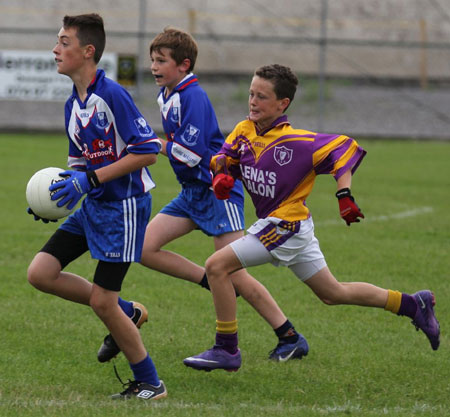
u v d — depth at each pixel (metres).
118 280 14.66
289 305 22.31
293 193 16.09
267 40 69.00
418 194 43.59
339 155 15.72
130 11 98.69
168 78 18.36
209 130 18.41
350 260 27.80
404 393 15.72
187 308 21.84
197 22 100.12
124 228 14.62
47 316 20.61
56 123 75.19
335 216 36.91
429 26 104.44
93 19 14.38
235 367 16.39
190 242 30.69
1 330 19.30
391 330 20.30
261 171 16.16
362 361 17.75
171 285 24.25
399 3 105.88
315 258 16.36
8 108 79.25
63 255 15.23
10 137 64.38
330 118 78.31
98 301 14.56
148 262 18.78
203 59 97.56
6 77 64.38
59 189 14.33
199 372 16.84
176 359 17.67
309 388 15.91
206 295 23.27
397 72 100.75
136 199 14.79
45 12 97.31
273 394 15.48
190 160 18.08
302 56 101.12
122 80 67.38
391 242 31.09
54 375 16.25
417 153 62.84
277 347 17.92
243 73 96.81
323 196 43.09
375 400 15.26
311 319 21.05
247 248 16.11
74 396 14.91
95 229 14.73
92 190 14.70
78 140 14.88
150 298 22.70
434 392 15.81
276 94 15.91
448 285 24.73
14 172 46.09
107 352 16.30
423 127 77.69
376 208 39.06
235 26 100.88
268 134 16.16
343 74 99.50
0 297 22.31
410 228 34.09
